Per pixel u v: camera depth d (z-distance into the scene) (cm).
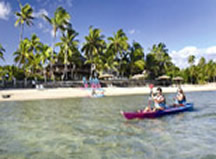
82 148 514
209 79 7162
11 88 2986
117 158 446
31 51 3772
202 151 483
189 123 801
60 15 3531
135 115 862
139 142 558
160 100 978
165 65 5175
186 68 6112
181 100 1184
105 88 3125
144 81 3919
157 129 707
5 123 833
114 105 1440
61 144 550
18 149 514
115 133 658
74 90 2623
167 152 480
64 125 784
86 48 3822
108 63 3791
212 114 1004
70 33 3659
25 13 3834
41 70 4116
